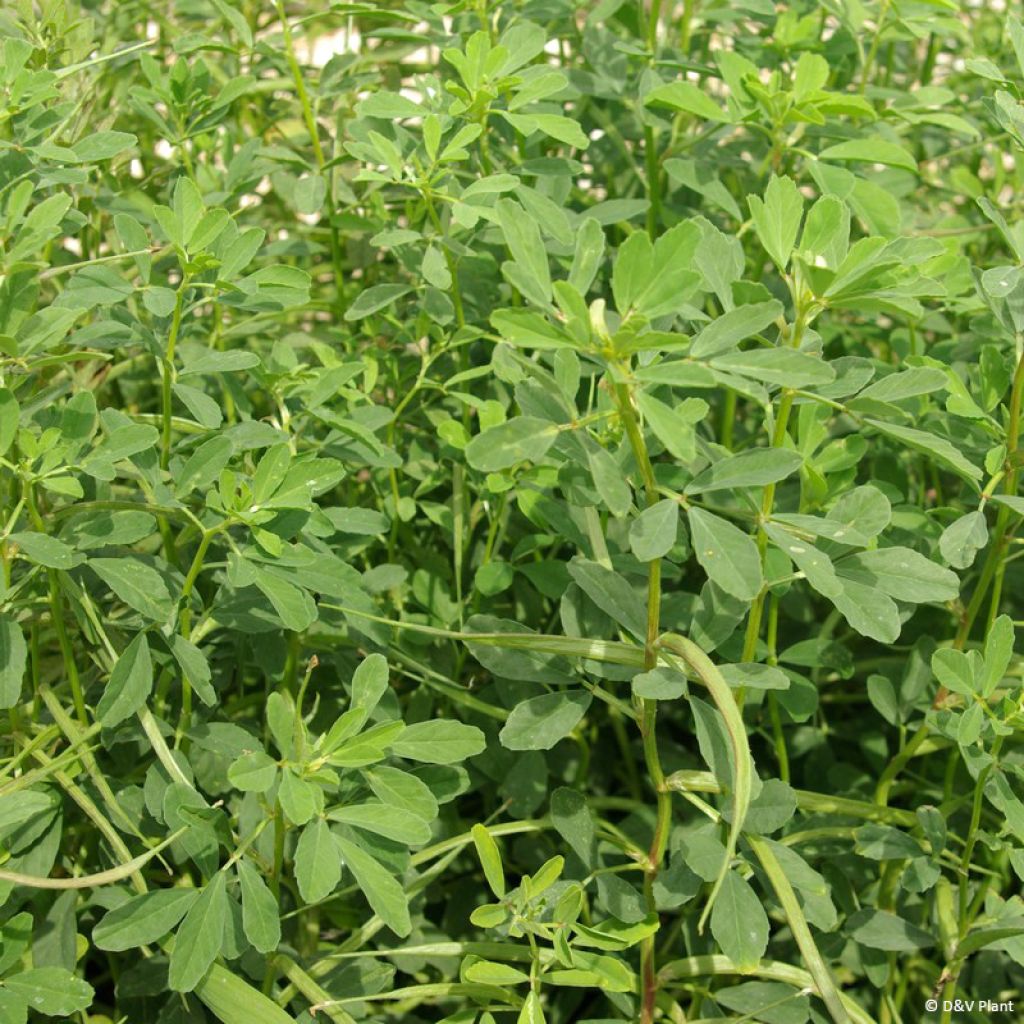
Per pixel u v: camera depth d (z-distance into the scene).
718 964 1.61
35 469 1.50
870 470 2.26
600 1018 1.88
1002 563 1.75
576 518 1.80
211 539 1.58
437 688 1.90
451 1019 1.54
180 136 2.08
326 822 1.51
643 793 2.21
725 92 2.88
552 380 1.35
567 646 1.52
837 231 1.38
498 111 1.82
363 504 2.22
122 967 1.92
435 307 1.99
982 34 2.89
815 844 1.86
